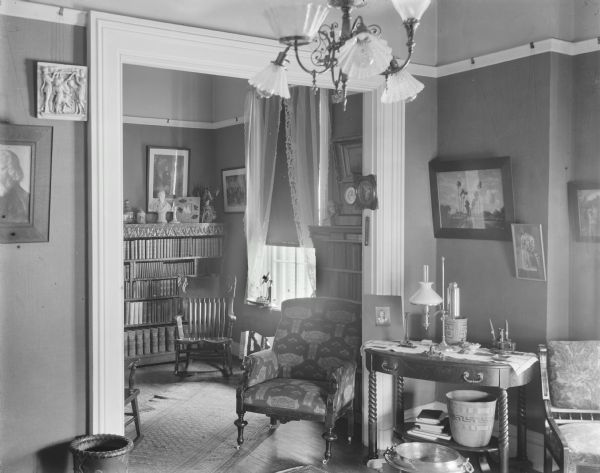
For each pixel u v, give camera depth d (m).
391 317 5.61
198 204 9.54
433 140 6.16
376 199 5.80
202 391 7.54
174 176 9.48
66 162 4.41
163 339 8.99
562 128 5.24
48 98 4.29
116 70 4.50
